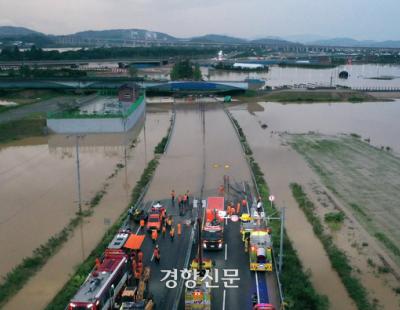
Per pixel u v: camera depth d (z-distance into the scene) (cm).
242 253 5084
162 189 7512
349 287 4403
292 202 6894
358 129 13175
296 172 8575
